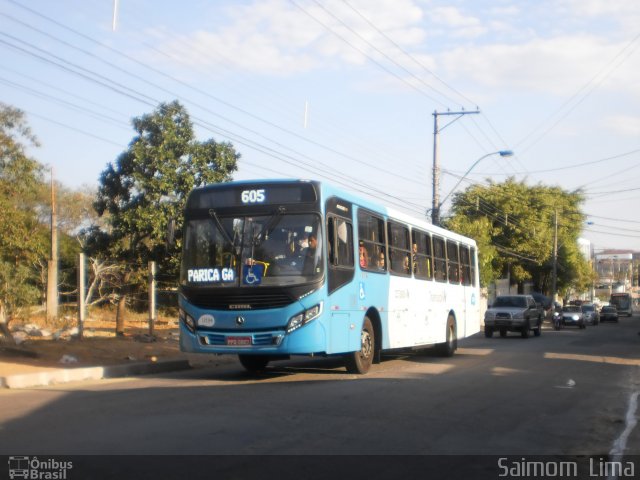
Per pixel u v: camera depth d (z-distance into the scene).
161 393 11.22
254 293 12.42
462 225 51.84
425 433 8.59
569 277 69.69
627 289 147.75
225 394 11.12
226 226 12.89
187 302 12.92
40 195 39.34
